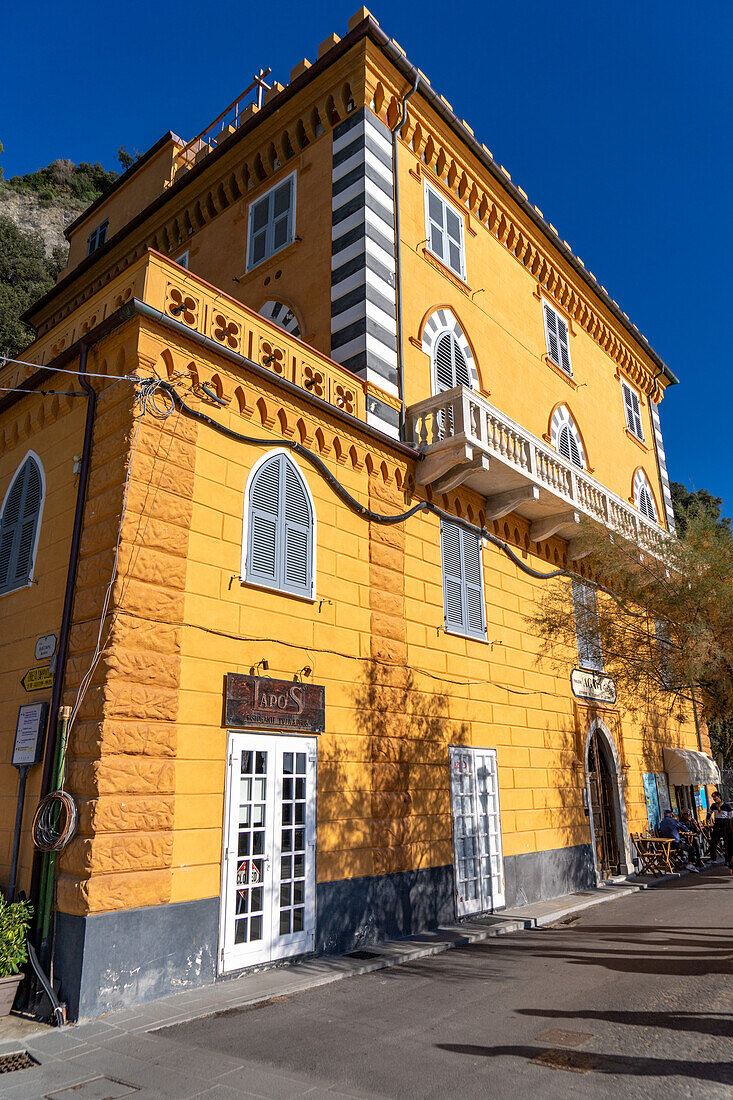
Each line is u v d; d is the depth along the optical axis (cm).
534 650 1590
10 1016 713
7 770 913
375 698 1130
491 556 1508
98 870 729
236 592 949
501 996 784
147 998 746
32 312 2291
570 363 2072
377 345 1309
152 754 803
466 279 1638
